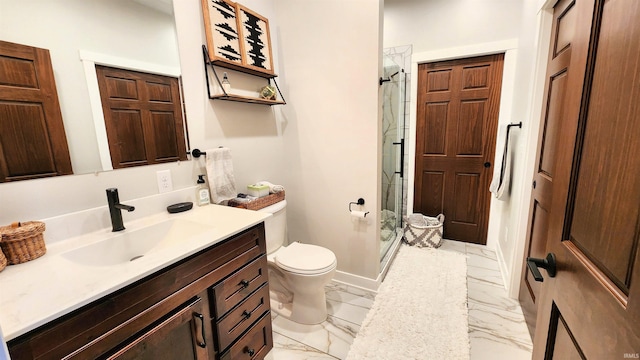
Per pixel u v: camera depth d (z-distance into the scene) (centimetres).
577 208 63
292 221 236
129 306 80
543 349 79
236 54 173
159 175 142
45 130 104
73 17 108
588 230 58
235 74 181
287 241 240
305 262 167
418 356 146
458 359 143
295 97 213
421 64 278
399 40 278
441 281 216
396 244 276
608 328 49
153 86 137
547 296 79
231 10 170
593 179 57
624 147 47
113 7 120
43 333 64
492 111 259
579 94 63
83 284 76
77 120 112
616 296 47
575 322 61
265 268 138
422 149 295
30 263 91
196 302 100
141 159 134
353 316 182
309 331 170
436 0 257
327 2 188
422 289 206
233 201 172
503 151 224
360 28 181
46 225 104
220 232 113
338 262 223
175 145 149
